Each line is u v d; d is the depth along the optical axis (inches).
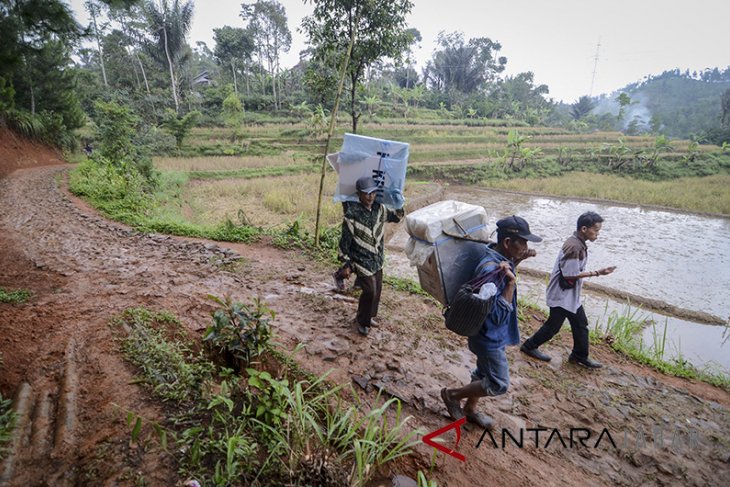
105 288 188.4
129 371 118.8
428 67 3102.9
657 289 382.0
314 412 110.8
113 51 1754.4
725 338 287.7
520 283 370.0
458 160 1403.8
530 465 116.2
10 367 118.8
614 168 1357.0
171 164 1014.4
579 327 177.0
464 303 98.7
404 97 2044.8
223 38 1942.7
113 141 716.0
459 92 2795.3
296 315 187.0
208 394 108.7
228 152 1255.5
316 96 468.4
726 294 372.8
